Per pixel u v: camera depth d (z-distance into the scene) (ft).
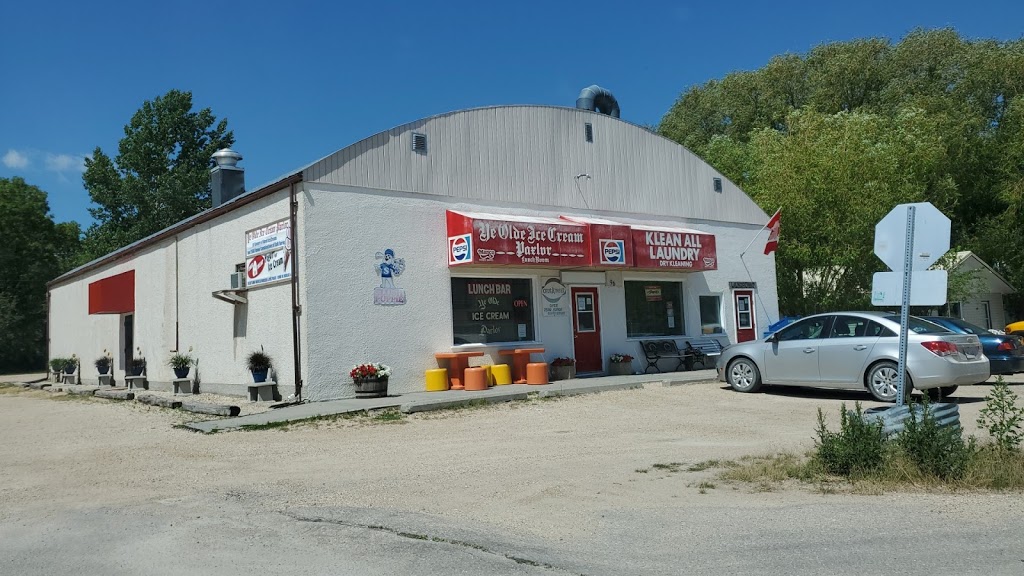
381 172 49.73
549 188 58.80
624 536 18.66
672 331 65.36
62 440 37.86
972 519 19.29
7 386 92.58
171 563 17.04
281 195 48.49
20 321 138.41
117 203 148.36
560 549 17.63
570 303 58.70
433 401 42.98
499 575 15.75
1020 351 52.29
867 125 85.10
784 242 77.46
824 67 125.80
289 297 47.39
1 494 25.30
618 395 48.21
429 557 16.99
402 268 49.93
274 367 48.93
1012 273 111.14
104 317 81.92
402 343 49.32
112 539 19.17
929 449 23.86
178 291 62.59
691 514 20.56
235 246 54.13
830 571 15.71
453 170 53.36
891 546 17.28
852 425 24.98
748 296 71.36
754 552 17.11
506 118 56.95
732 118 134.82
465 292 53.36
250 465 28.96
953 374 39.93
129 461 30.60
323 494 23.70
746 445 30.81
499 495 23.18
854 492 22.59
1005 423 25.09
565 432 34.99
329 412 40.37
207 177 148.87
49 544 18.99
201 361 58.59
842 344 43.52
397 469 27.45
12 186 147.64
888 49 124.67
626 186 63.93
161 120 150.82
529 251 52.44
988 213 118.01
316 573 16.12
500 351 53.06
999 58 110.93
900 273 25.64
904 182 78.84
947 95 114.62
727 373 49.11
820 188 74.69
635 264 58.34
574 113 61.36
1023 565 15.71
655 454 29.30
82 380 88.28
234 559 17.20
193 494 24.12
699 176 69.46
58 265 148.15
